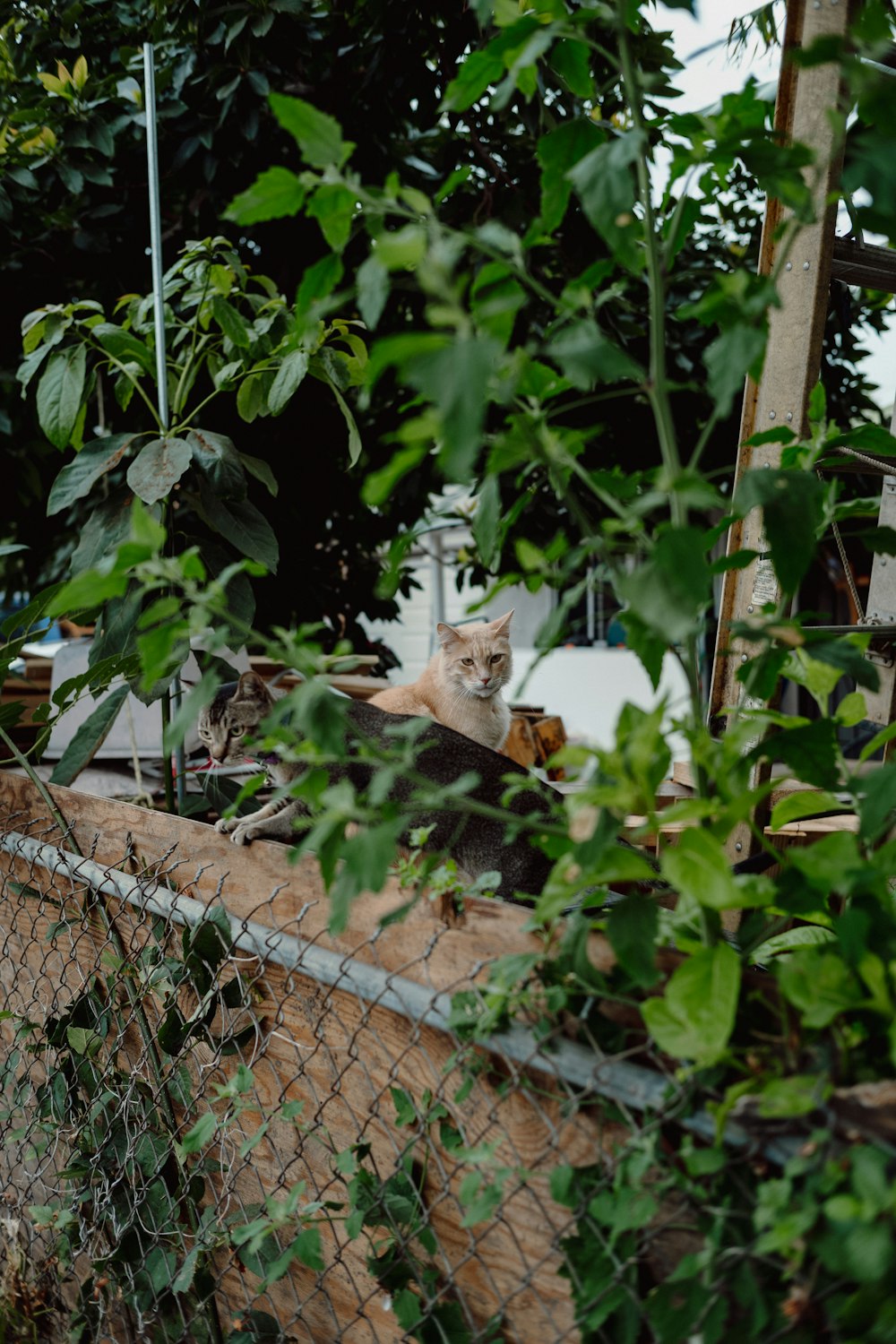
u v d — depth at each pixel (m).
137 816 1.70
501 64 1.11
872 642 1.84
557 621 1.03
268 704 2.00
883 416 4.03
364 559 4.58
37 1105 1.98
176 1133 1.60
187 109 3.40
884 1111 0.80
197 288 2.15
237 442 3.72
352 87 3.49
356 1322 1.37
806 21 1.53
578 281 1.00
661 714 0.87
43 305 3.76
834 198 0.95
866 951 0.85
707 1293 0.88
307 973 1.34
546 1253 1.12
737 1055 0.94
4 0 3.81
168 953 1.66
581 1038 1.03
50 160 3.45
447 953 1.20
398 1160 1.24
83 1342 1.81
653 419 3.90
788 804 1.15
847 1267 0.77
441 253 0.83
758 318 0.94
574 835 1.05
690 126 1.08
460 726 2.73
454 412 0.74
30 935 2.05
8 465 4.10
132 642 1.93
